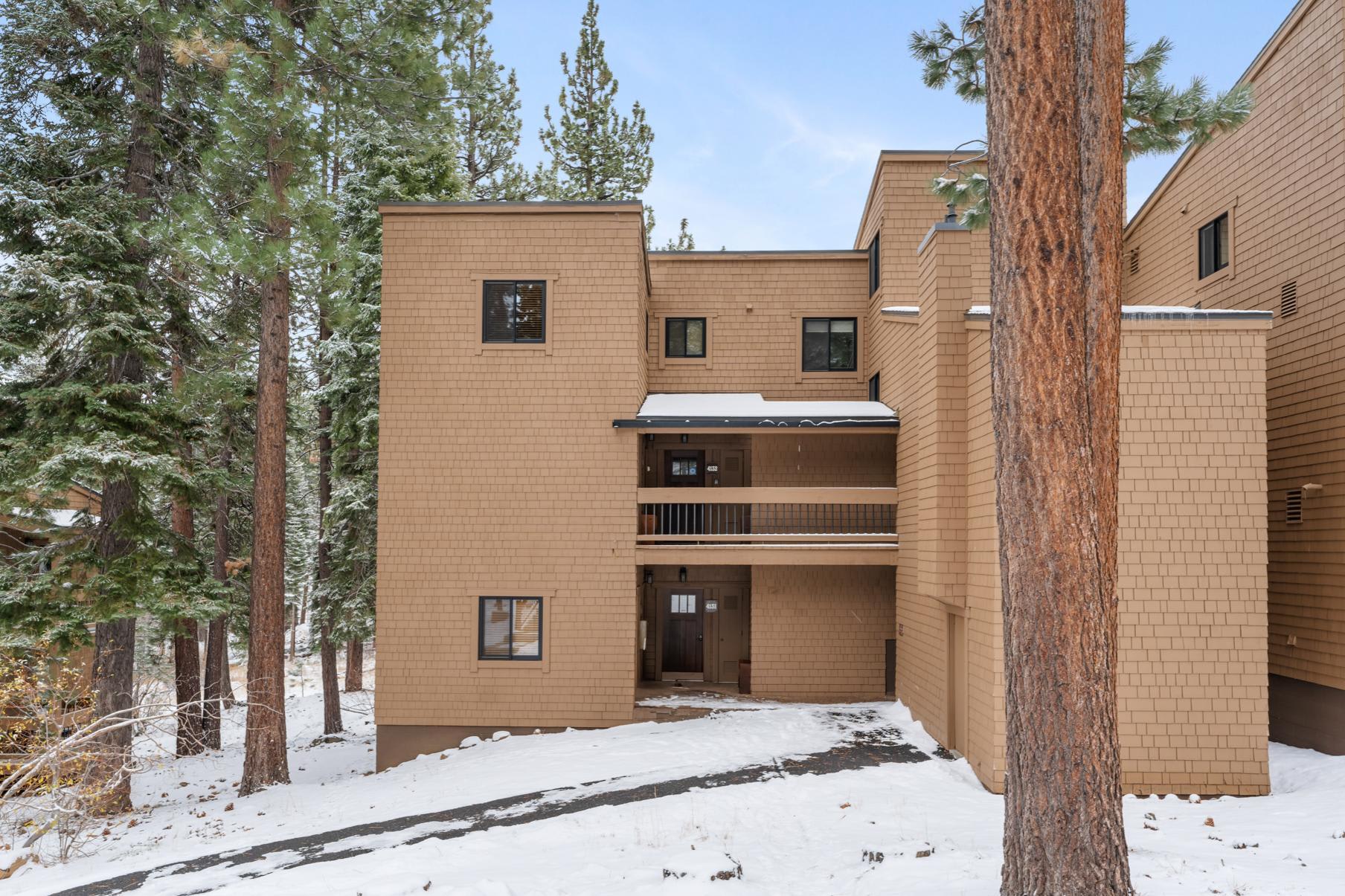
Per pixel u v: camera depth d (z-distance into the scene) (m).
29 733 13.98
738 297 19.78
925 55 11.32
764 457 18.00
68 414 13.02
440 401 15.35
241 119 13.27
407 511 15.23
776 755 11.97
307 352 23.41
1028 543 5.55
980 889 6.08
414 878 7.44
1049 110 5.60
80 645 12.73
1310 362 12.14
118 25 13.98
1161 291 16.83
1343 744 11.35
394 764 14.95
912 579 14.35
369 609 19.91
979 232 14.45
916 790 10.13
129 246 13.96
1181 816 8.84
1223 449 10.13
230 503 21.89
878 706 15.64
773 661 16.94
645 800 10.02
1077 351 5.57
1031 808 5.43
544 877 7.26
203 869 8.84
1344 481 11.32
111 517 13.91
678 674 18.45
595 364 15.39
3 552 16.59
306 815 11.23
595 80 32.31
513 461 15.29
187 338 15.64
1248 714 9.98
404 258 15.45
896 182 17.75
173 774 16.67
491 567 15.16
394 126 15.96
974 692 11.04
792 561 15.48
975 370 11.25
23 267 12.45
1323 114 11.91
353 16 14.16
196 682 19.20
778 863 7.57
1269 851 7.21
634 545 15.19
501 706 14.98
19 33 13.62
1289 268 12.68
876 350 18.52
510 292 15.52
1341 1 11.52
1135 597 10.12
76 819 11.59
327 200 14.74
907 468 14.73
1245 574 10.06
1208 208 15.02
